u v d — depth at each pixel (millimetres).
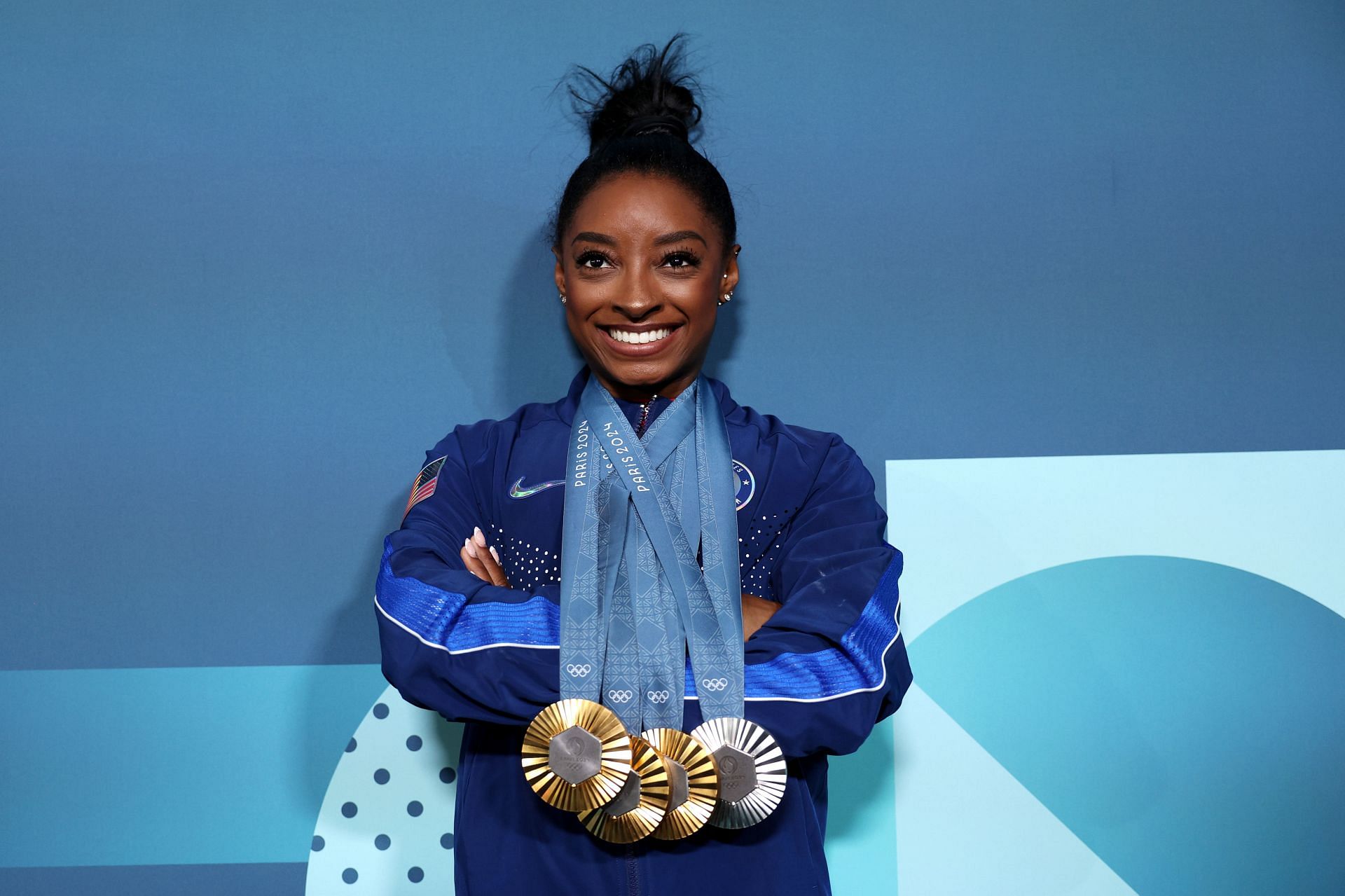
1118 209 1712
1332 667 1681
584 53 1722
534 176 1708
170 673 1671
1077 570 1688
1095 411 1703
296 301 1704
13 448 1691
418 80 1715
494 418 1697
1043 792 1661
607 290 1271
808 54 1721
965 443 1702
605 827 1067
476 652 1067
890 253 1708
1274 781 1667
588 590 1179
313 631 1679
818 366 1703
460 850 1180
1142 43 1714
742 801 1060
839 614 1125
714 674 1090
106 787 1659
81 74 1707
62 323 1703
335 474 1693
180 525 1687
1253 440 1702
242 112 1708
